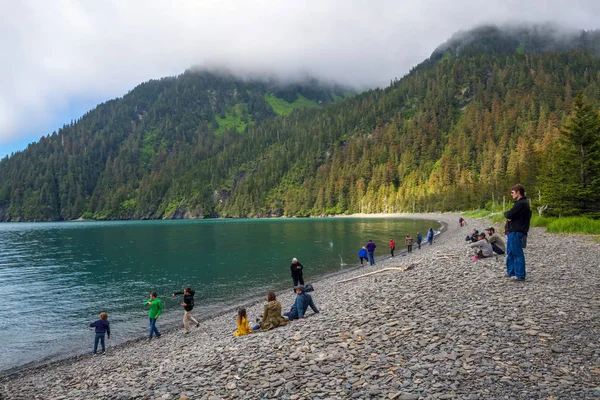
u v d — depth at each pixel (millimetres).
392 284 15117
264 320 12945
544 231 30984
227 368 8398
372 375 6438
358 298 13961
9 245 73188
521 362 6055
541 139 165375
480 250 18094
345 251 50625
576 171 37375
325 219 189125
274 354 8664
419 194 175500
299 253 50500
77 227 149125
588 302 8734
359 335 8789
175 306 25750
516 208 11531
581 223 28672
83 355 16906
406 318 9430
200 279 34688
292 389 6477
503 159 161875
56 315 24516
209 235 90375
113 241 78875
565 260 15227
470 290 11188
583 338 6691
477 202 127875
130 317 23562
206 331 17766
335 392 6051
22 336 20297
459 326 8109
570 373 5523
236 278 34406
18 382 13602
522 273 11492
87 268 43656
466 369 6066
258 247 59906
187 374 8570
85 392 9523
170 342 16766
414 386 5754
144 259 50125
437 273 15484
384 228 91938
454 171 176250
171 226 143750
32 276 39156
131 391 8266
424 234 68562
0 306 26875
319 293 21578
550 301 9039
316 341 9000
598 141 35594
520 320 7941
